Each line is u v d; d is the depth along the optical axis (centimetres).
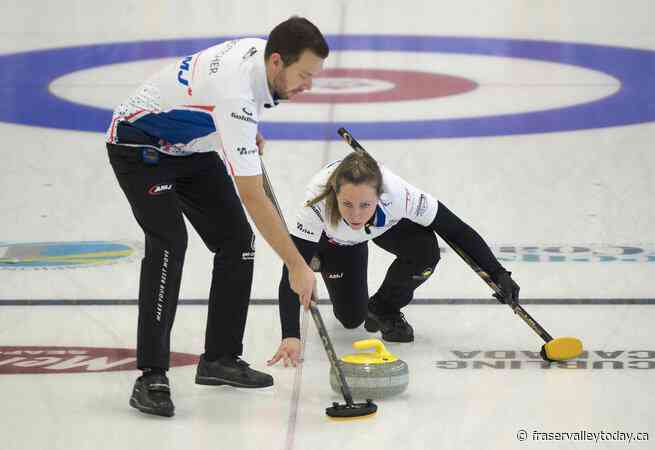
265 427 981
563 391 1055
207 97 938
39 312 1295
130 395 1066
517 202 1684
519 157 1886
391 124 2072
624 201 1680
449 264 1455
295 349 1023
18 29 2747
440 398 1044
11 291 1360
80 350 1185
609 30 2708
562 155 1892
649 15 2814
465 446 934
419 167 1842
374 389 1023
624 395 1043
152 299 1005
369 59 2523
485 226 1589
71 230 1597
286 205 1677
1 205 1698
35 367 1136
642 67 2411
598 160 1864
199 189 1047
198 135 993
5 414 1017
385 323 1202
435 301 1331
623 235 1545
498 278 1127
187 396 1062
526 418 992
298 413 1015
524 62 2475
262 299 1341
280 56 903
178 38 2661
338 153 1909
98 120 2108
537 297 1328
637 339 1194
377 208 1082
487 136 1994
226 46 962
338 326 1268
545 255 1472
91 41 2656
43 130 2055
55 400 1051
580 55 2517
